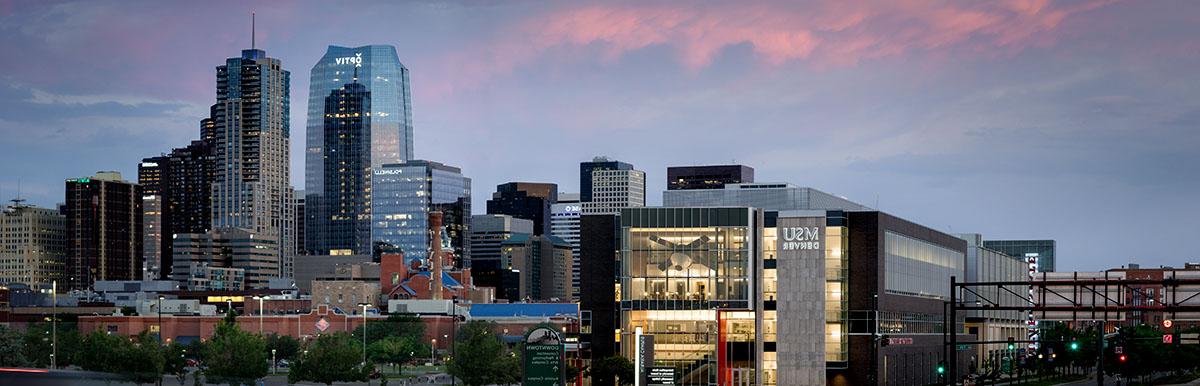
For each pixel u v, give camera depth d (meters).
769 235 187.62
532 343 120.50
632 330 187.00
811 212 186.75
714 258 186.12
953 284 120.44
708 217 186.62
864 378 186.38
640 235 188.00
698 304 186.12
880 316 188.88
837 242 188.38
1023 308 122.81
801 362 184.62
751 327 185.38
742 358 185.00
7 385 194.25
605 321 188.62
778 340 185.38
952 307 120.44
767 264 187.00
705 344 185.62
